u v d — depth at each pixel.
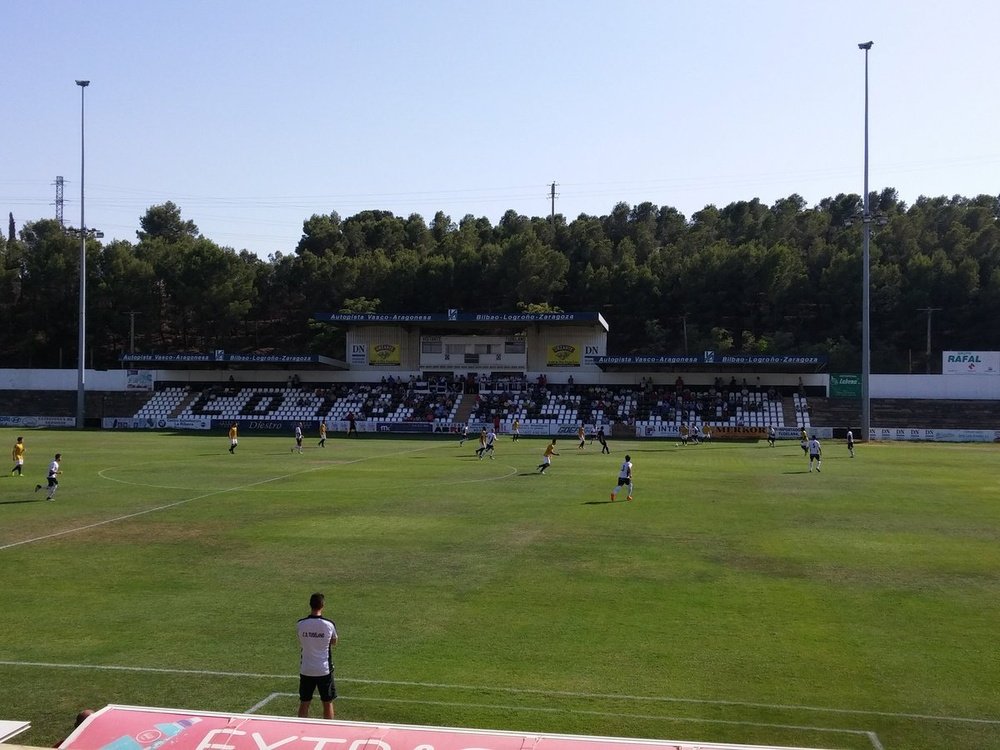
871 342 109.88
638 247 142.12
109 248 119.56
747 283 115.94
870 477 44.00
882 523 30.19
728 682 14.76
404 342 92.81
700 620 18.47
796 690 14.41
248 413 88.06
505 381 89.94
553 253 123.75
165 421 87.06
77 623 18.42
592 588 21.19
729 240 144.25
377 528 29.23
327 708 12.75
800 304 116.69
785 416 80.62
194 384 94.06
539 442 69.88
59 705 13.92
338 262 126.88
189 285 118.75
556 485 40.59
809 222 142.88
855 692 14.34
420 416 85.19
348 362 93.38
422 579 22.14
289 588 21.30
